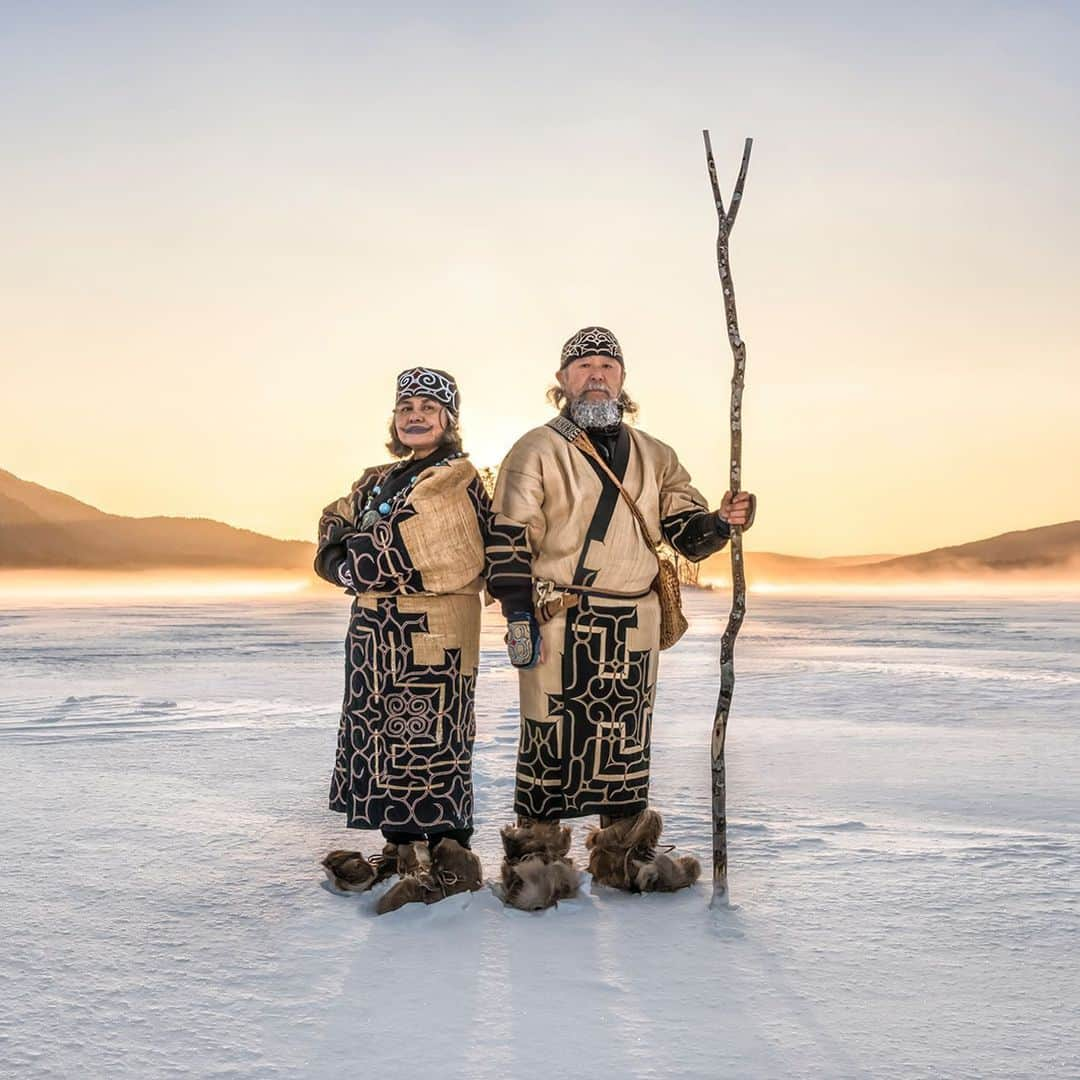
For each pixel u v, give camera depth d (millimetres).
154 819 5145
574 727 4070
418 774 3922
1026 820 5223
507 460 4164
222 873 4184
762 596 120188
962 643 24062
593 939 3389
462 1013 2801
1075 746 7773
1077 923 3549
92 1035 2672
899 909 3707
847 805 5590
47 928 3490
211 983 3014
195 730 8453
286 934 3445
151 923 3549
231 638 24516
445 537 3953
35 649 20156
